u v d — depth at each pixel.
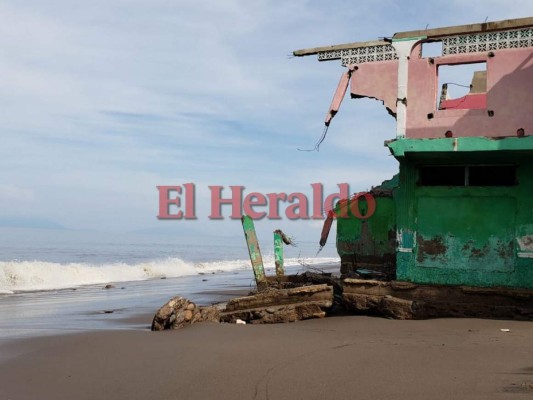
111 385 6.69
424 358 7.64
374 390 6.13
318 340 9.30
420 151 11.94
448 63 12.55
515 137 11.30
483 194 12.18
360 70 13.87
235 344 8.96
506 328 10.28
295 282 15.28
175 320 10.67
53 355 8.30
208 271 38.19
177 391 6.38
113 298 19.83
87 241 93.31
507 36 12.07
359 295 12.56
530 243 11.70
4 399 6.21
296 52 14.37
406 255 12.66
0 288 22.89
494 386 6.08
